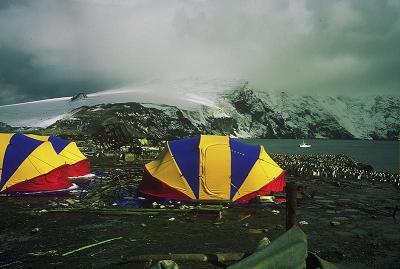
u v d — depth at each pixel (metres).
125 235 10.51
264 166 16.53
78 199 15.82
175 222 12.05
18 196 16.19
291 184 9.27
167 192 15.63
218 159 15.84
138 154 40.34
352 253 9.09
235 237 10.43
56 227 11.31
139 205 14.75
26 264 8.17
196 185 15.50
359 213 13.77
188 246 9.55
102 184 20.00
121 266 8.09
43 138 22.89
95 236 10.38
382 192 18.95
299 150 121.75
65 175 18.50
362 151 119.94
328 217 13.05
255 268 6.22
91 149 47.88
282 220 12.51
